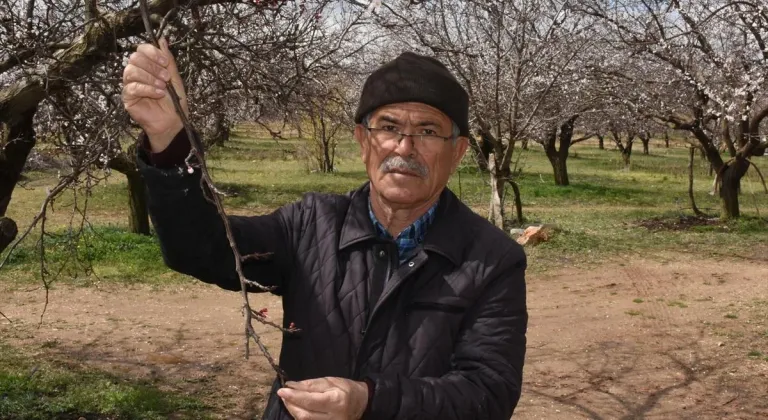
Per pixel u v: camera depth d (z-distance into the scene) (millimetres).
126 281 9875
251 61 3562
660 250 12906
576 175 29562
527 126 13203
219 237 1605
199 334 7695
